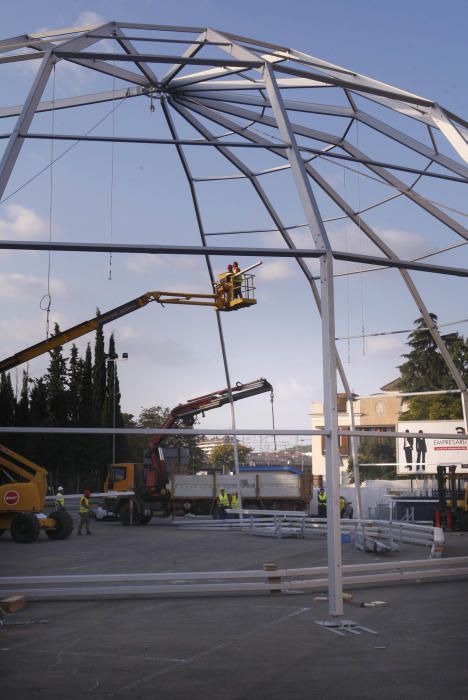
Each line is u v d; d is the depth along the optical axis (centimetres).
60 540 2838
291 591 1494
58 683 827
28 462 2847
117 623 1180
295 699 760
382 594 1467
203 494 4741
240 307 2859
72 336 3117
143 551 2383
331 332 1158
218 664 910
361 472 8425
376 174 2012
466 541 2798
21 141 1202
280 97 1298
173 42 1452
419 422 4138
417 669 879
